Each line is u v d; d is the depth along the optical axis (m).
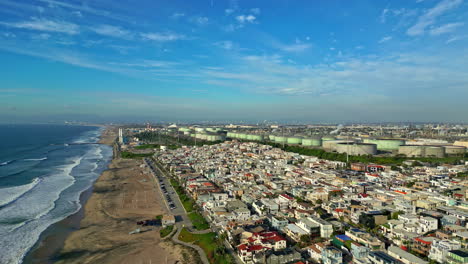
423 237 102.75
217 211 140.38
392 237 109.56
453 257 86.94
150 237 122.50
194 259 102.75
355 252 96.00
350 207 135.00
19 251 109.62
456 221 114.75
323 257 93.69
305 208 138.12
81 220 141.88
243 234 112.12
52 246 114.19
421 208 138.12
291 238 114.94
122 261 103.00
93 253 108.94
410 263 87.00
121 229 130.88
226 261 97.62
